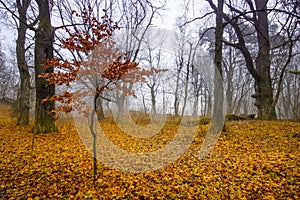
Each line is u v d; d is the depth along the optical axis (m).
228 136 8.15
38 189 4.21
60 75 4.29
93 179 4.62
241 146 6.98
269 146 6.84
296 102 20.75
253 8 12.31
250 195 3.88
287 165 5.00
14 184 4.41
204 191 4.07
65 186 4.32
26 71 11.80
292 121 11.36
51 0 9.09
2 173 4.91
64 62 4.31
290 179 4.36
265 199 3.72
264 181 4.35
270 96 12.38
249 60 12.30
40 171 5.04
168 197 3.90
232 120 12.66
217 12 8.66
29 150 6.68
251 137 8.03
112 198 3.87
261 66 12.65
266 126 9.71
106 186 4.33
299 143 6.90
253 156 5.90
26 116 11.77
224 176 4.71
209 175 4.79
